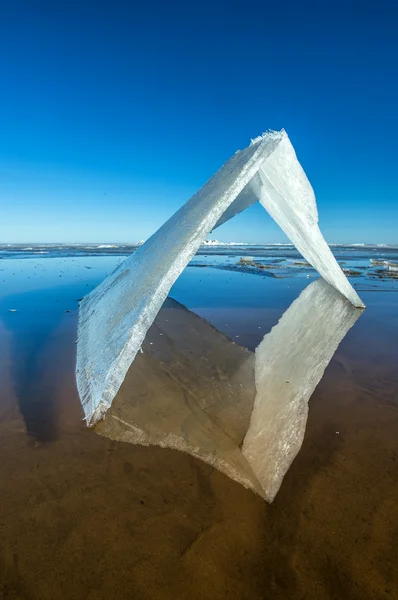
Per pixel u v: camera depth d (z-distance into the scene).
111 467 1.85
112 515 1.55
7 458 1.92
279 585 1.25
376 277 10.46
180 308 6.00
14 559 1.34
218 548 1.39
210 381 2.90
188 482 1.75
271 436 2.06
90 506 1.60
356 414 2.38
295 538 1.43
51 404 2.50
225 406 2.47
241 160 3.01
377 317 5.15
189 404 2.49
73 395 2.63
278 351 3.68
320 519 1.52
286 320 5.14
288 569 1.30
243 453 1.94
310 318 5.18
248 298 6.99
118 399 2.53
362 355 3.48
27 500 1.63
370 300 6.62
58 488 1.71
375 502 1.62
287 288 8.30
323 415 2.37
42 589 1.23
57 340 4.00
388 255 21.73
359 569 1.30
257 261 17.19
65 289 7.84
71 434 2.14
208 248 35.75
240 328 4.72
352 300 5.76
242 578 1.27
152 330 4.53
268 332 4.52
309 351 3.63
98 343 2.81
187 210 3.69
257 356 3.57
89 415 1.90
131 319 2.17
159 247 3.28
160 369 3.14
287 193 3.17
